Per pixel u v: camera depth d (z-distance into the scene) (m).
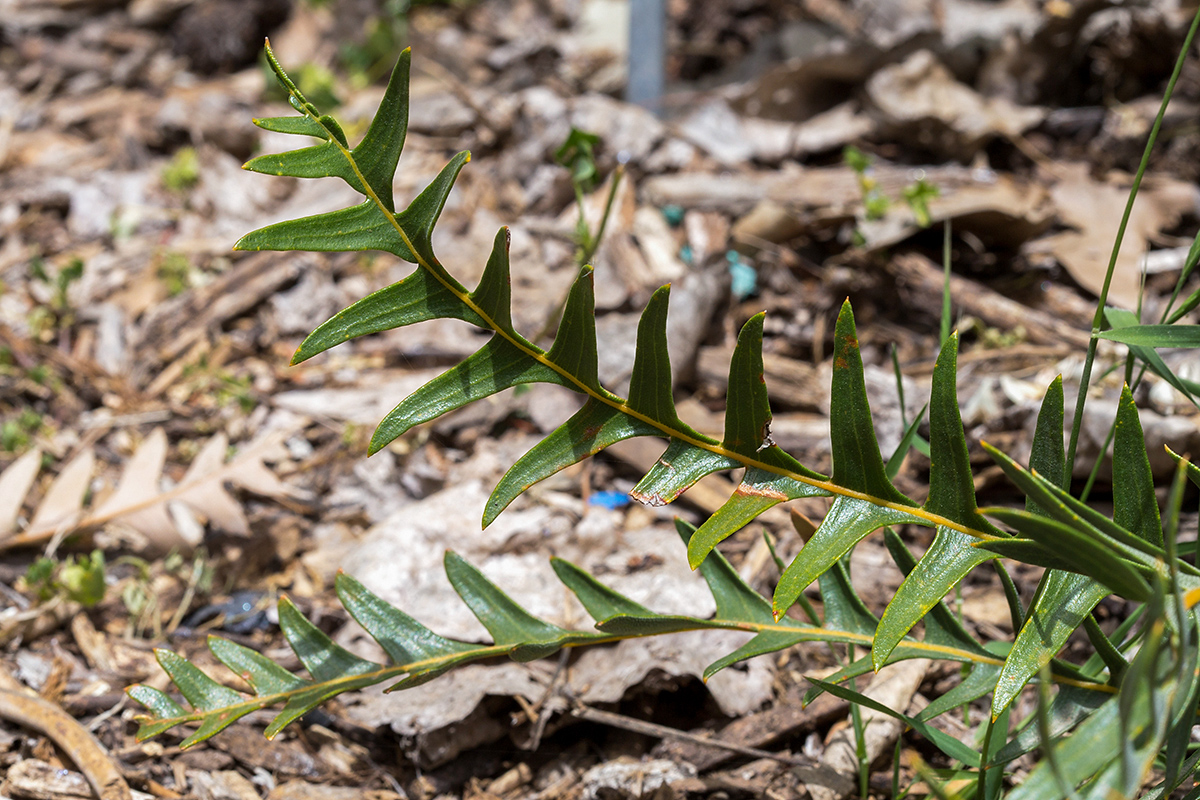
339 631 1.74
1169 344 0.91
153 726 0.99
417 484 2.05
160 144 3.28
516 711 1.53
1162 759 1.00
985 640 1.61
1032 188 2.53
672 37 3.51
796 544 1.81
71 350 2.49
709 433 2.04
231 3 3.93
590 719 1.51
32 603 1.79
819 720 1.47
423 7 4.07
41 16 4.15
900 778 1.40
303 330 2.50
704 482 1.96
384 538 1.85
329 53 3.90
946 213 2.30
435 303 0.88
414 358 2.40
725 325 2.36
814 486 0.91
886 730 1.42
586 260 1.77
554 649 1.03
